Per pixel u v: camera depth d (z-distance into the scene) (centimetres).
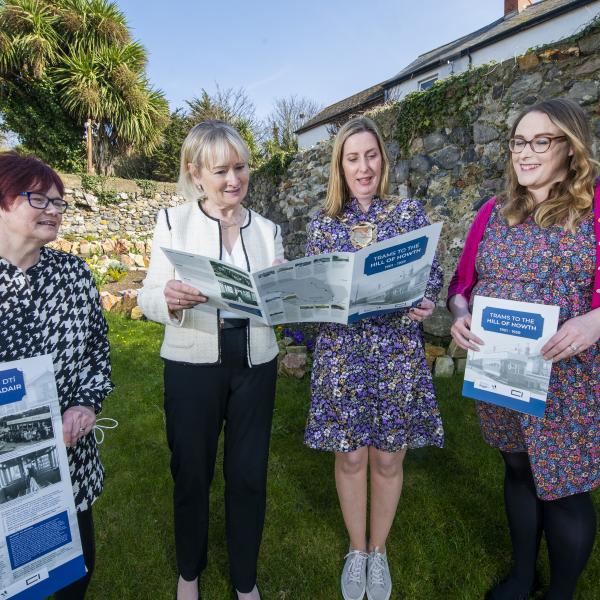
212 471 152
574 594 153
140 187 1127
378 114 473
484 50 995
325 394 154
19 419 97
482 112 378
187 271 125
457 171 403
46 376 101
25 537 98
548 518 138
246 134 1694
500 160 369
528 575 155
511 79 356
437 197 421
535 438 128
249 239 151
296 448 263
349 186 158
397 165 459
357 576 163
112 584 170
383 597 158
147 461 256
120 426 299
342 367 152
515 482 153
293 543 189
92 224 1068
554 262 125
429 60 1206
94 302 125
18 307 104
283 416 299
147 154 1384
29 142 1283
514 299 129
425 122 421
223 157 135
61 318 113
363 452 161
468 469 232
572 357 125
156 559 182
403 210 154
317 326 162
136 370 405
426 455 246
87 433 116
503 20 1159
